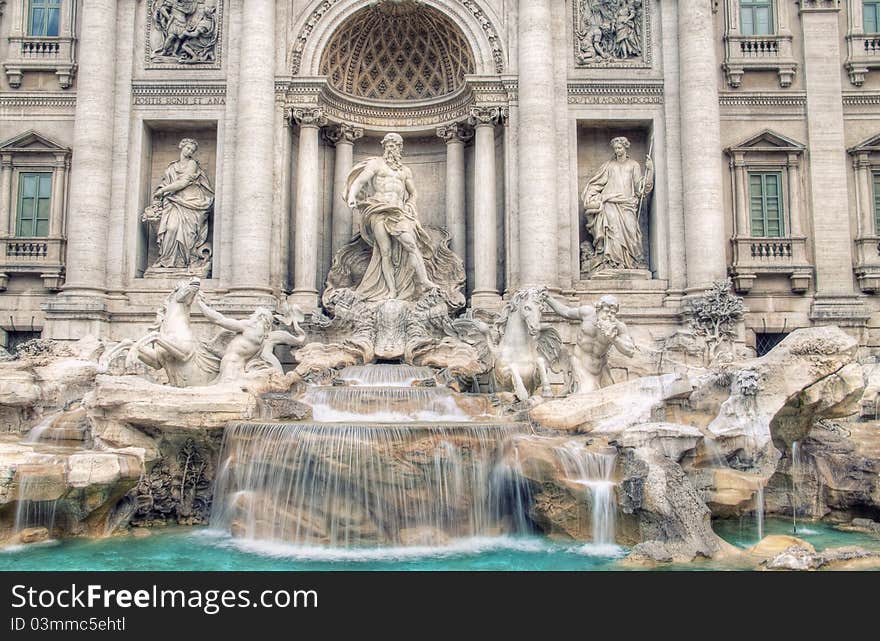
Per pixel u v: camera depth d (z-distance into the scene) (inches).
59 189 1048.2
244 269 968.9
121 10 1044.5
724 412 665.0
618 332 751.1
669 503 557.0
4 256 1035.9
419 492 597.6
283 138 1016.2
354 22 1051.3
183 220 1023.6
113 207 1010.1
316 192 1023.6
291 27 1033.5
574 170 1027.3
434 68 1104.8
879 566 508.4
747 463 651.5
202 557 554.9
